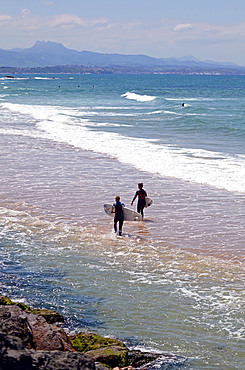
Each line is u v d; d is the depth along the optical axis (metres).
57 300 14.41
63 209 25.03
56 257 18.28
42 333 10.55
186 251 19.22
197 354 11.52
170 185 30.73
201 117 77.06
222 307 14.05
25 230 21.58
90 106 103.81
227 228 22.31
